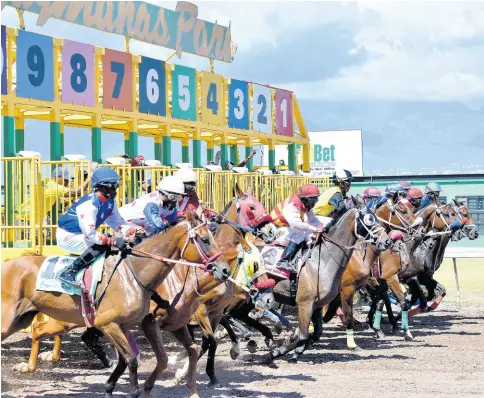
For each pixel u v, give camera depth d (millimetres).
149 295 7797
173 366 10477
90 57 13812
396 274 13109
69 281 7805
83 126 15523
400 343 12758
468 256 18078
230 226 9977
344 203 11008
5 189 11656
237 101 18250
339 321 15570
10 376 9586
